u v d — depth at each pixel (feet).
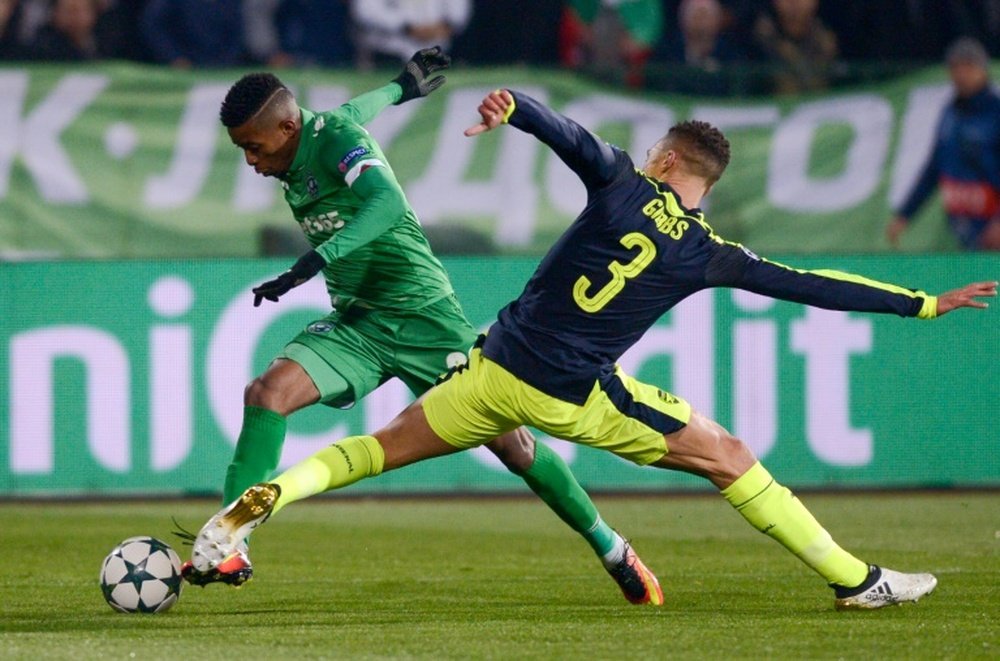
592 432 56.95
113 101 128.47
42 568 81.20
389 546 93.97
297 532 102.27
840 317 127.54
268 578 77.41
